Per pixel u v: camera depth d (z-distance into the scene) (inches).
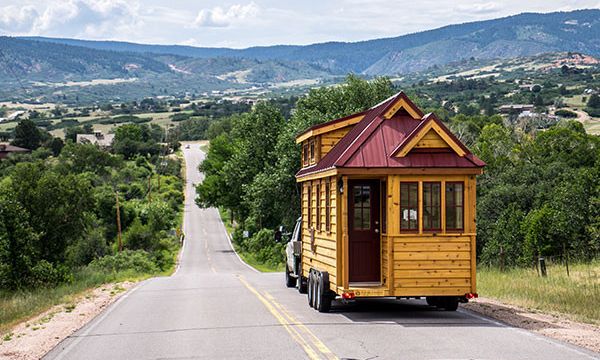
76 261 2129.7
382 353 451.2
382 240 662.5
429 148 640.4
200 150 7716.5
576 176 1620.3
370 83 2287.2
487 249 1605.6
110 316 717.9
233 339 527.8
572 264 1285.7
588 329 541.3
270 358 447.8
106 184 4207.7
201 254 3080.7
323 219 717.3
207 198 3538.4
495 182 2166.6
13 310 816.3
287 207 2283.5
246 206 3125.0
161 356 470.9
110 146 6737.2
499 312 651.5
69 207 1808.6
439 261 633.0
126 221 3075.8
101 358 475.8
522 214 1583.4
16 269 1374.3
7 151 5954.7
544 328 545.6
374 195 676.1
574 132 2677.2
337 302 775.1
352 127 810.8
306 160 895.1
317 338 517.7
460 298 662.5
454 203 637.3
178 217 4527.6
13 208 1412.4
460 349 458.9
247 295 887.1
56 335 600.4
